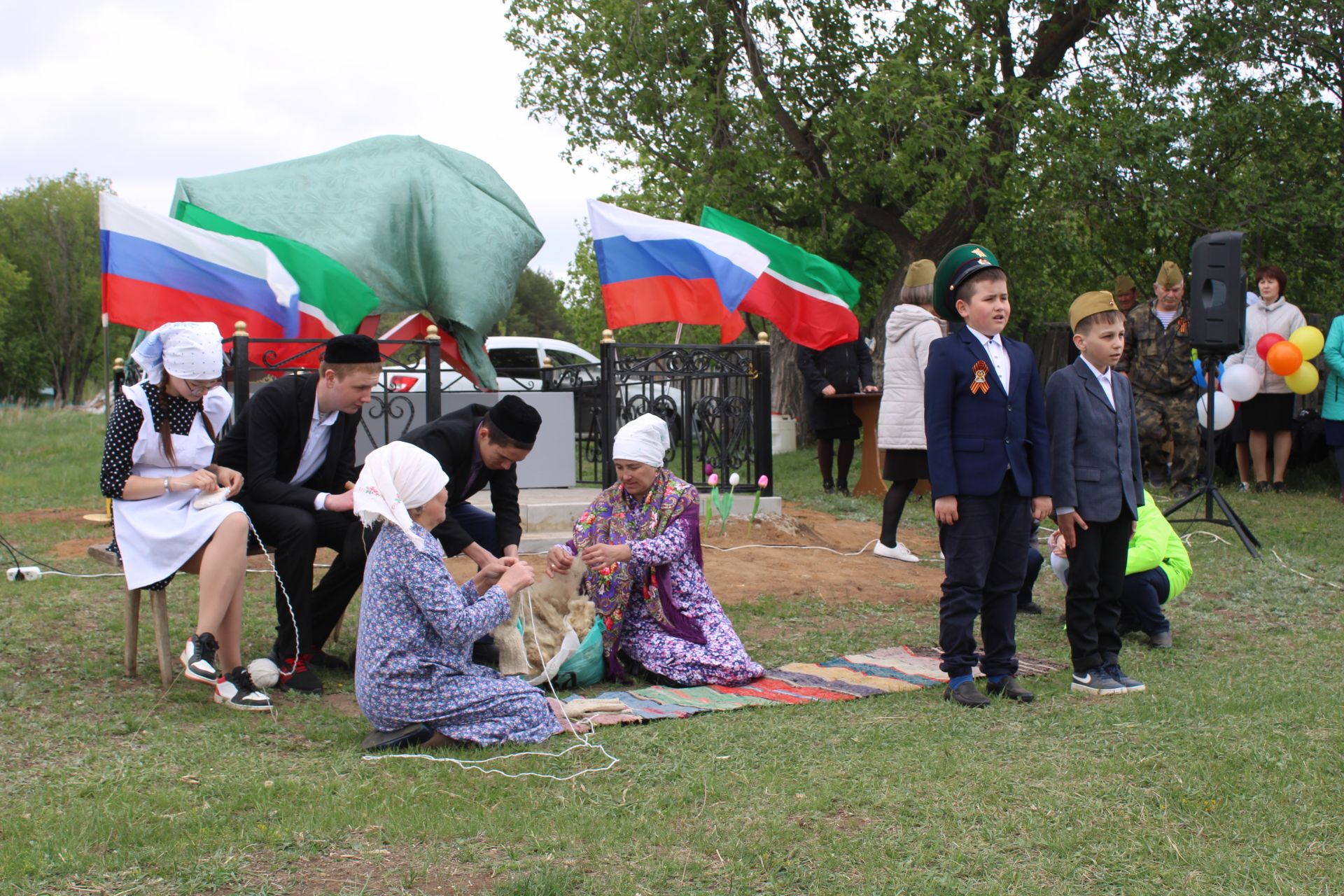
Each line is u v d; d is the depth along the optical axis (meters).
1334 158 14.34
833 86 15.58
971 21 14.76
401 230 8.13
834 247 16.59
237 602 4.53
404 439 5.04
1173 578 5.54
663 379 8.80
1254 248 14.55
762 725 4.17
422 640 3.97
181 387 4.52
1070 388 4.70
